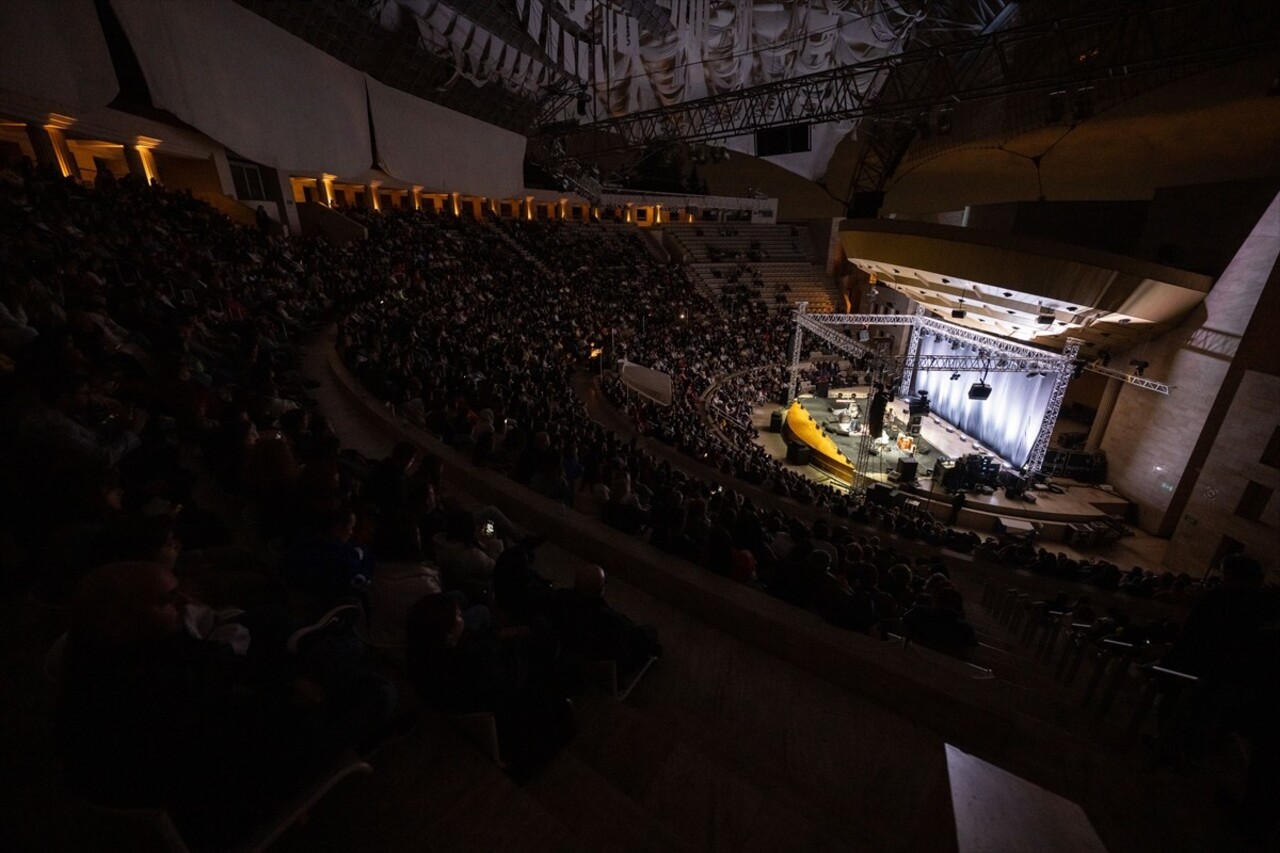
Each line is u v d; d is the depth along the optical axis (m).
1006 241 19.19
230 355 8.59
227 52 15.62
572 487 7.67
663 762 3.33
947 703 3.95
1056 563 12.23
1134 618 10.09
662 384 23.48
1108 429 25.56
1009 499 23.75
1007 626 8.93
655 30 24.31
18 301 5.72
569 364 24.59
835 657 4.39
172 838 1.90
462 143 26.14
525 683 3.13
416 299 20.88
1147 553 21.20
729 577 5.29
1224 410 20.06
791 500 14.02
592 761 3.29
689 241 46.53
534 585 3.89
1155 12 11.02
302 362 11.89
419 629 2.64
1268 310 18.69
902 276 24.22
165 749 1.74
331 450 5.29
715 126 20.12
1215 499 18.56
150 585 1.70
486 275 29.08
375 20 20.08
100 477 3.01
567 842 2.51
